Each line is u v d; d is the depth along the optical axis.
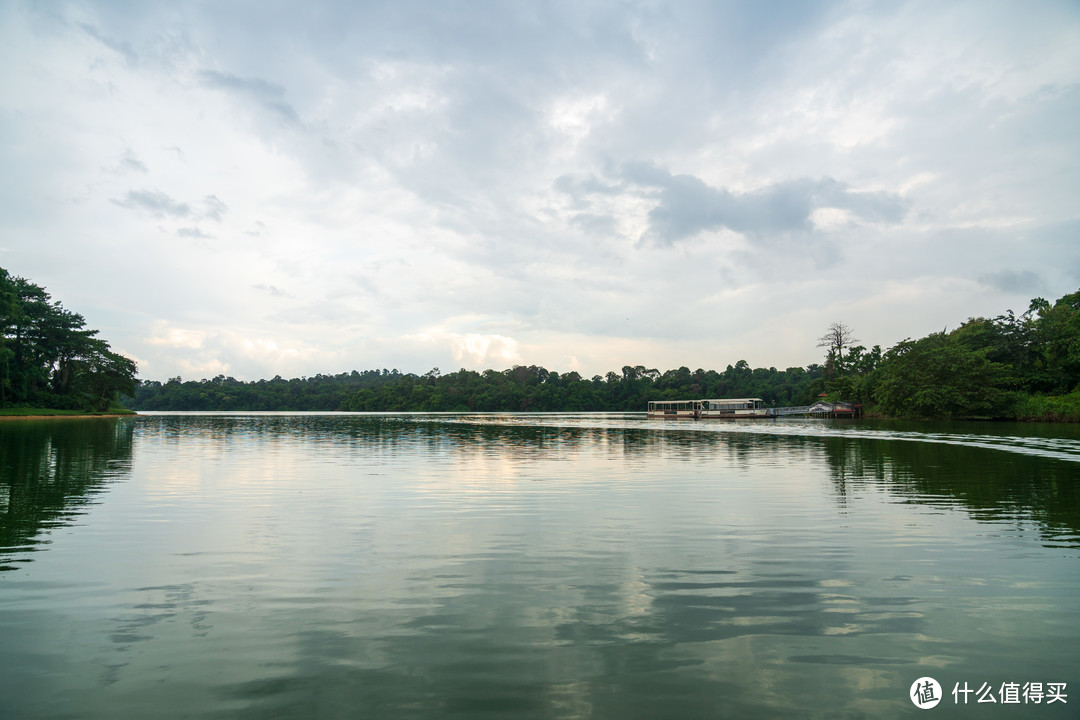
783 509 15.70
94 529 13.28
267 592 9.16
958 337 88.81
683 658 6.97
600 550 11.62
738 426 71.50
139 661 6.85
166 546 11.84
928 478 21.50
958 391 73.69
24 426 60.47
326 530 13.31
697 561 10.84
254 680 6.43
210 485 19.95
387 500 17.22
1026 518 14.42
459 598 8.92
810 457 29.83
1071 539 12.34
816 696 6.16
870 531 13.12
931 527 13.48
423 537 12.68
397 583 9.60
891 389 80.56
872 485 19.91
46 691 6.19
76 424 69.50
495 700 6.04
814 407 112.31
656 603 8.73
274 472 23.67
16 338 92.62
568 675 6.56
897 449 34.06
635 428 67.25
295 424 78.75
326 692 6.19
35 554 11.20
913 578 9.81
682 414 118.69
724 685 6.36
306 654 7.05
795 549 11.65
